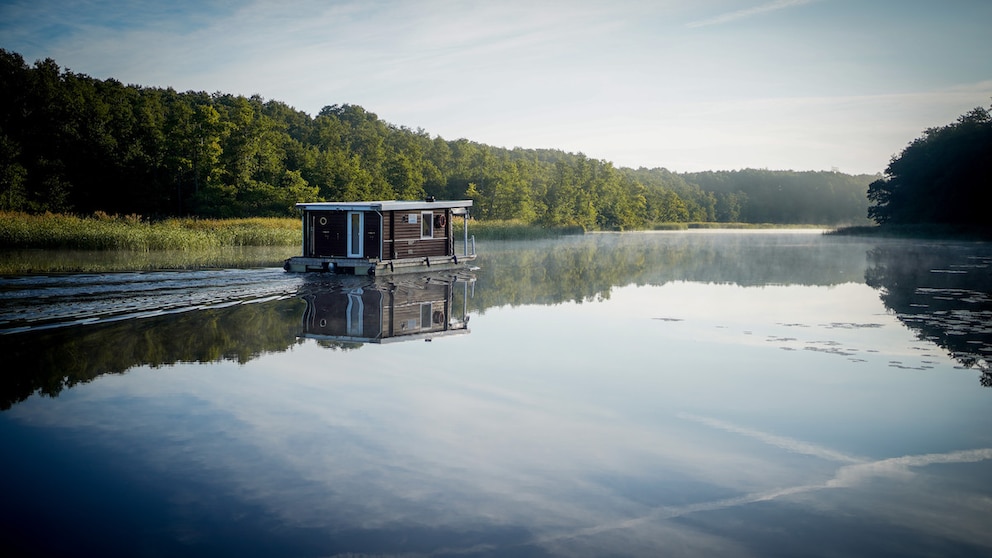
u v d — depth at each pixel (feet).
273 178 213.05
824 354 36.70
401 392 28.04
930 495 18.45
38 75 226.79
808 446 22.18
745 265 101.30
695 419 24.93
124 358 33.50
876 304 56.95
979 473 19.99
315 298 57.93
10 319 43.50
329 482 18.66
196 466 19.69
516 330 44.04
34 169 203.72
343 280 73.41
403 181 261.03
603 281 76.79
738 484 18.99
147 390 27.78
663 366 33.58
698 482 19.10
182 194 220.23
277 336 40.27
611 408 26.17
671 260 112.47
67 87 247.29
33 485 18.28
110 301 51.29
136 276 66.23
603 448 21.71
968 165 235.40
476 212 280.10
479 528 16.10
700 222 554.87
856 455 21.42
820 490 18.69
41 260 79.66
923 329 44.73
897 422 24.75
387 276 79.56
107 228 107.86
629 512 17.13
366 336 40.91
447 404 26.35
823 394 28.53
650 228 440.04
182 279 65.92
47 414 24.47
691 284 73.46
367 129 497.87
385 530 15.90
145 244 100.78
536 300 59.47
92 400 26.30
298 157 254.06
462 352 36.65
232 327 42.78
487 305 56.03
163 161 220.64
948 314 51.24
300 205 85.30
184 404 25.85
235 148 202.18
